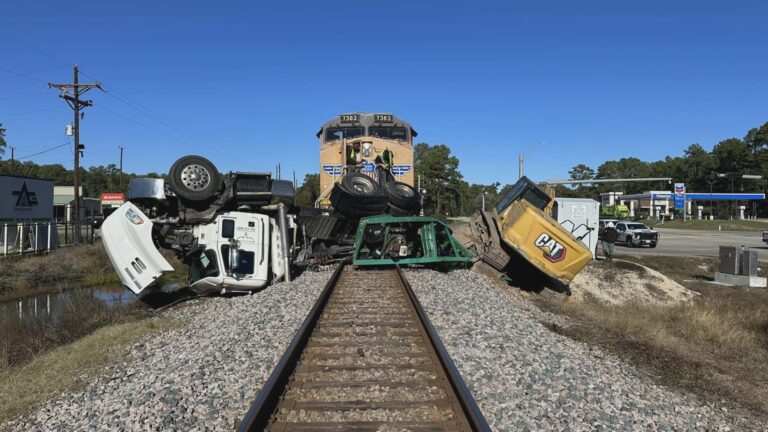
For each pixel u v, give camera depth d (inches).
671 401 277.3
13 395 263.7
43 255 1018.7
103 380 273.6
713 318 587.5
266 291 483.5
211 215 519.5
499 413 210.5
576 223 1047.6
